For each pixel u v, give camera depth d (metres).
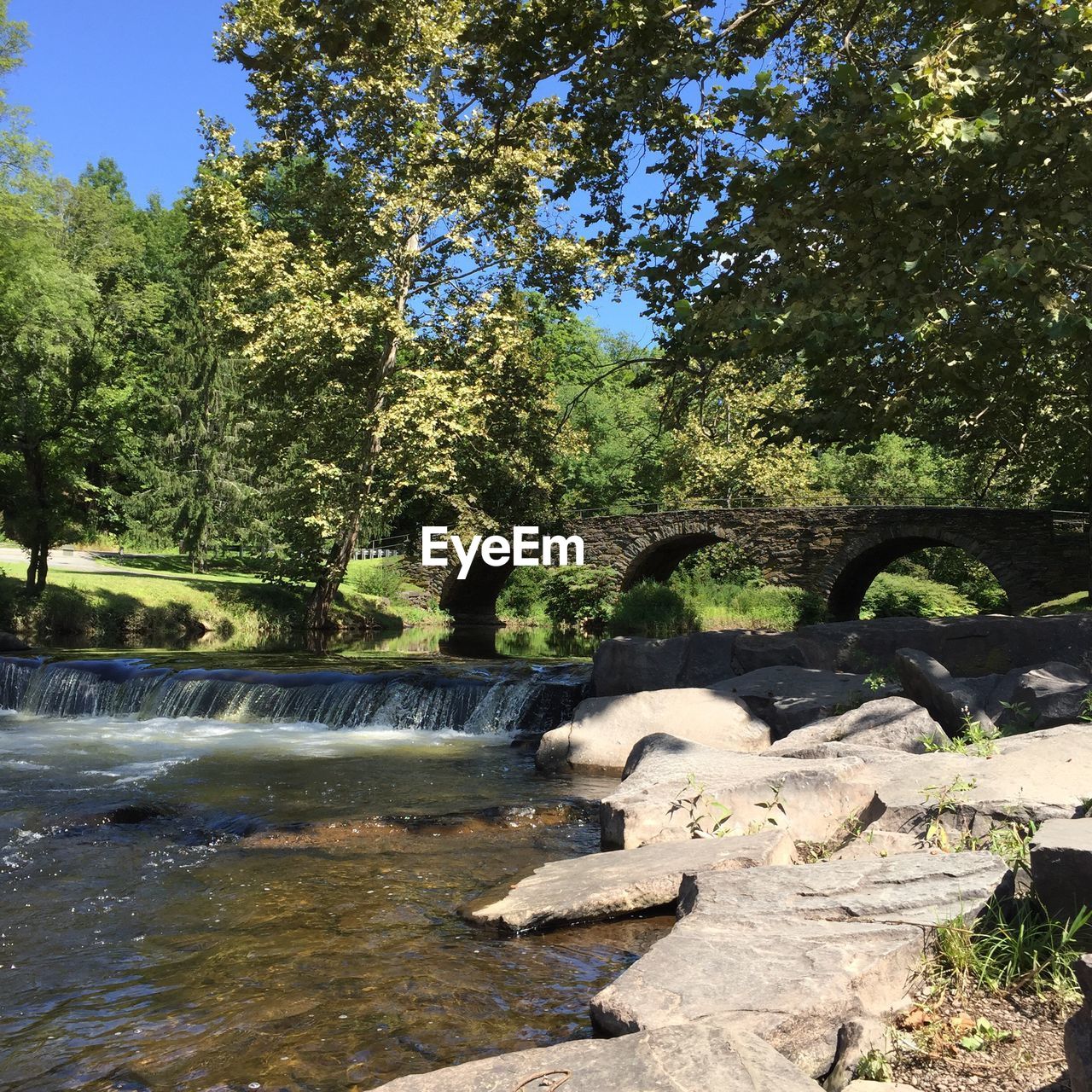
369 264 30.66
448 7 26.81
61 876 6.93
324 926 5.83
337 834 8.05
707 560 46.03
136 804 8.98
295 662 18.83
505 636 38.75
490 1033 4.28
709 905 4.60
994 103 10.45
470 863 7.23
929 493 50.88
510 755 12.80
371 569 45.41
